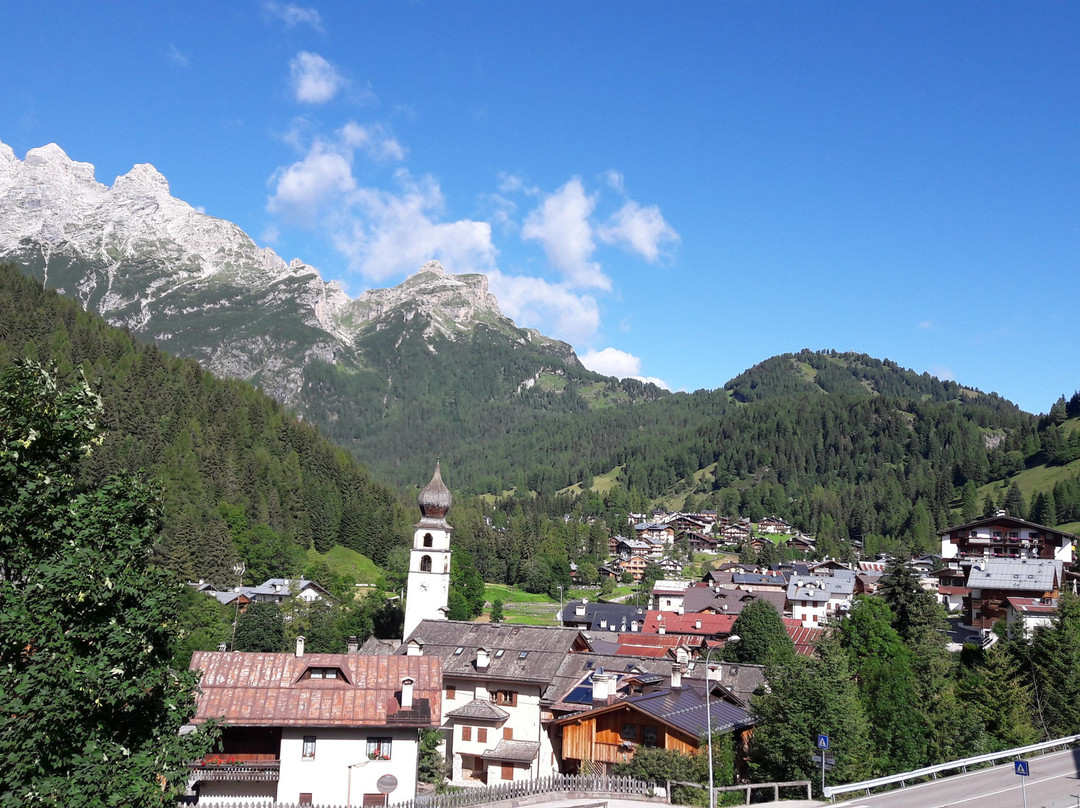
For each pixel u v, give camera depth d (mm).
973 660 87000
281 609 157625
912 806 49656
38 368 33312
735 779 59562
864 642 72812
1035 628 85750
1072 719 76062
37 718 28062
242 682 62688
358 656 66000
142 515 34156
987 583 116375
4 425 31797
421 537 120250
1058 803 50000
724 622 143500
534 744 77625
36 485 31547
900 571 88312
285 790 59250
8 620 28859
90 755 29516
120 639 30344
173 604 33031
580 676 81750
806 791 53562
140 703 32281
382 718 60906
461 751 80062
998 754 63062
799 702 57000
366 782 60062
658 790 53656
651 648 120562
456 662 87000
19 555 31172
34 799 27656
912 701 67250
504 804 50812
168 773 31438
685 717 61719
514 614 198500
